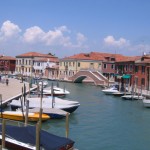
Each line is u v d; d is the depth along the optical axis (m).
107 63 87.62
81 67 87.31
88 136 23.66
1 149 15.75
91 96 51.84
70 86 72.50
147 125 28.52
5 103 32.84
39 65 104.69
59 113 28.02
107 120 30.31
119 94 51.72
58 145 15.41
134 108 38.69
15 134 16.05
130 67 65.62
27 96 39.31
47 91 47.84
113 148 20.91
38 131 15.00
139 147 21.30
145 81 58.12
